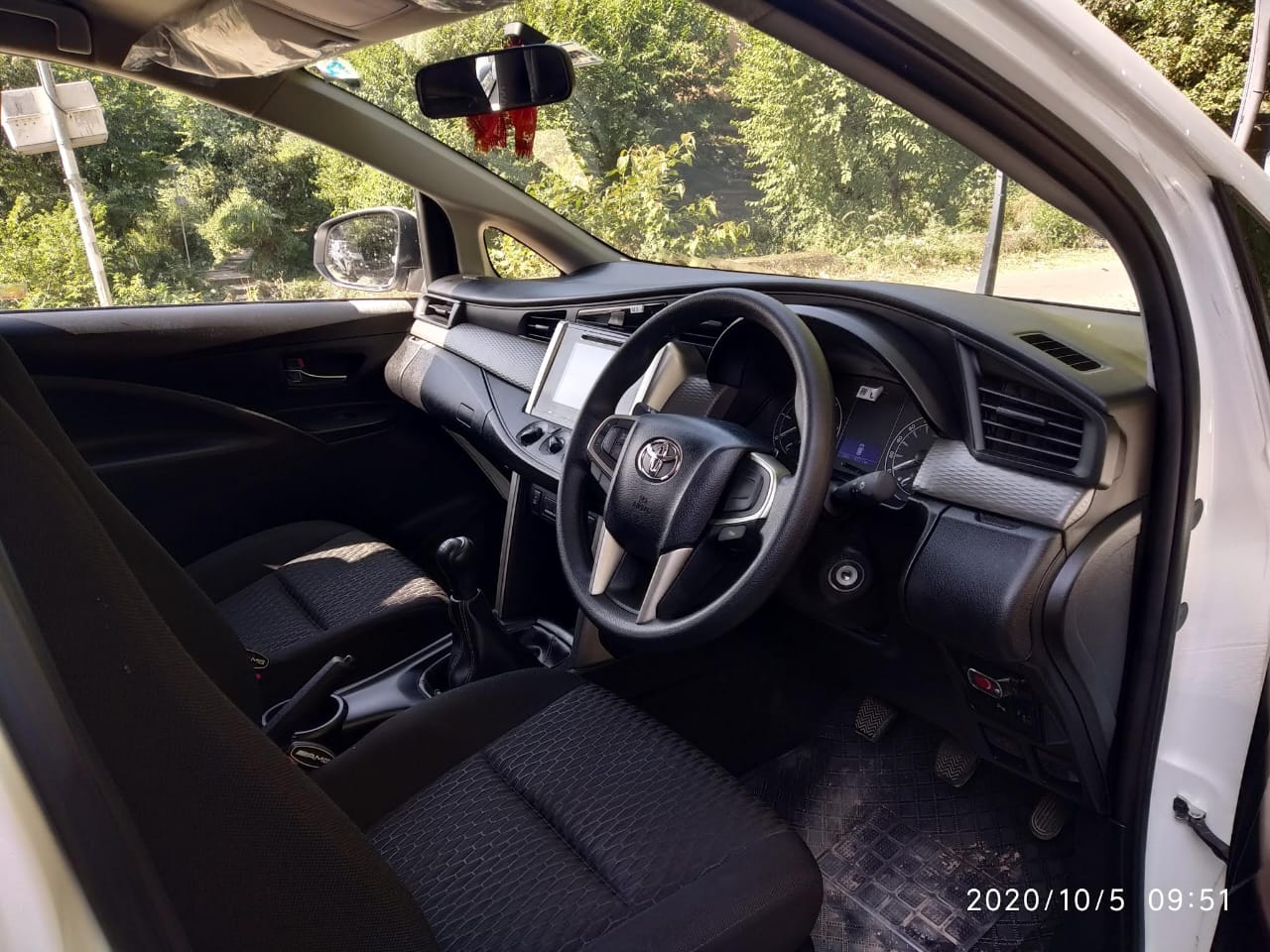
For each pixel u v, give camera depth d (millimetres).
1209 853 1346
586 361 1942
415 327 2469
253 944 577
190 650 1221
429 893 1107
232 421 2238
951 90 821
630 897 1069
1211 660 1255
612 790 1228
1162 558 1205
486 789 1256
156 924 433
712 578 1262
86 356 2051
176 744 555
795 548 1136
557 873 1114
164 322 2145
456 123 2275
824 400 1149
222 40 1353
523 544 2094
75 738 439
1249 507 1188
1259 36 2285
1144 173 953
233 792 588
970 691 1489
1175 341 1093
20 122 1851
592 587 1335
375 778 1284
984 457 1298
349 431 2453
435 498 2648
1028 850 1687
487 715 1386
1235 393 1128
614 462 1409
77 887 396
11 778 398
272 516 2348
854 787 1852
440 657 1853
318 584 1914
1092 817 1530
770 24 739
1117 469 1165
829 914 1647
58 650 516
